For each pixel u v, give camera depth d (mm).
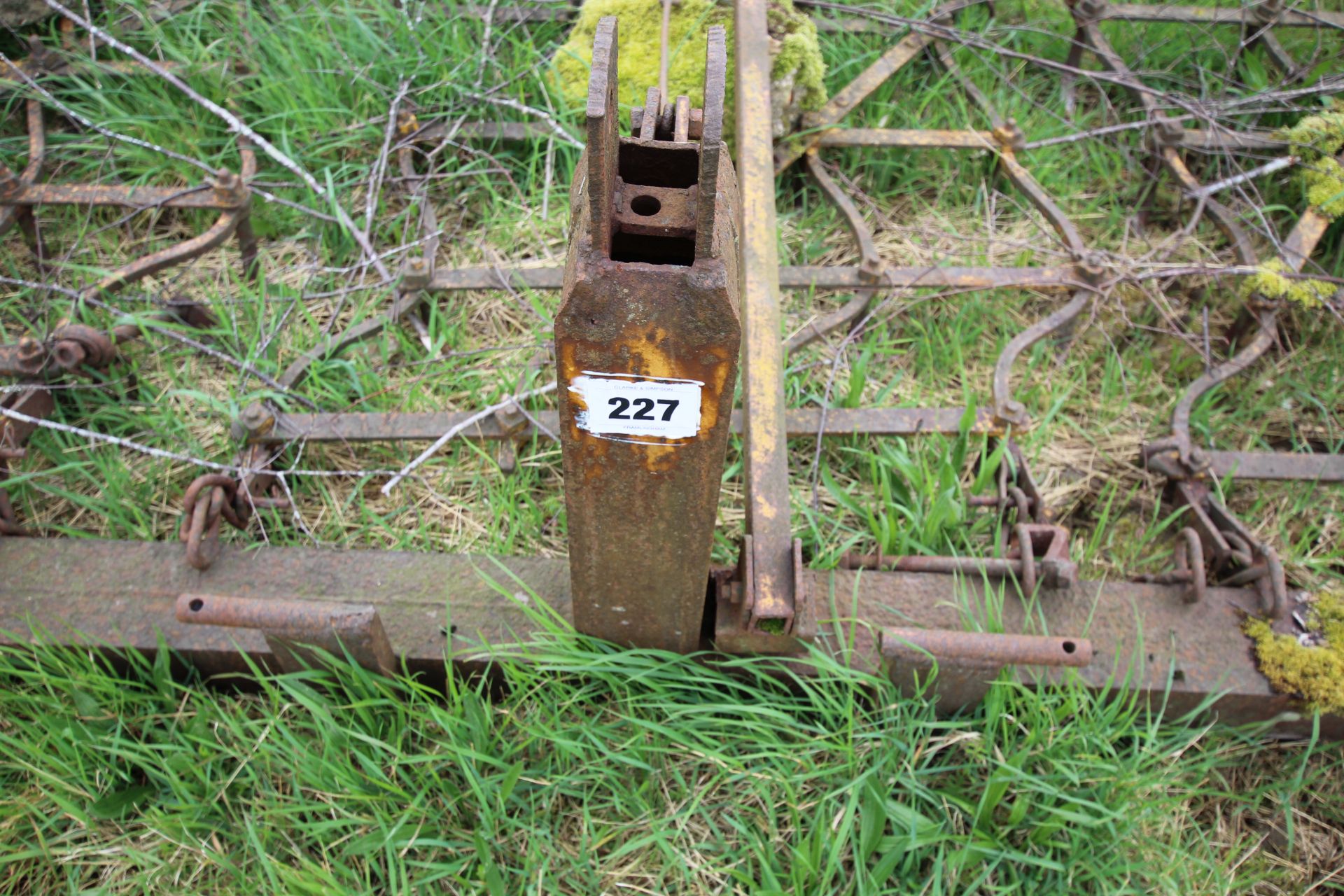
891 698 2322
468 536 2842
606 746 2344
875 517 2906
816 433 2916
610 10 3748
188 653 2373
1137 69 4172
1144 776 2318
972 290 3412
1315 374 3312
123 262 3490
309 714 2422
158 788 2363
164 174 3676
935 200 3812
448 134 3668
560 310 1490
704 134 1292
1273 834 2434
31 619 2377
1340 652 2375
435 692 2324
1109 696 2404
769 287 2584
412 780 2346
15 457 2680
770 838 2270
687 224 1481
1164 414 3229
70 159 3631
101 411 3018
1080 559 2857
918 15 4121
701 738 2342
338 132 3713
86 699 2352
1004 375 3004
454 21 3873
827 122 3664
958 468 2936
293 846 2219
